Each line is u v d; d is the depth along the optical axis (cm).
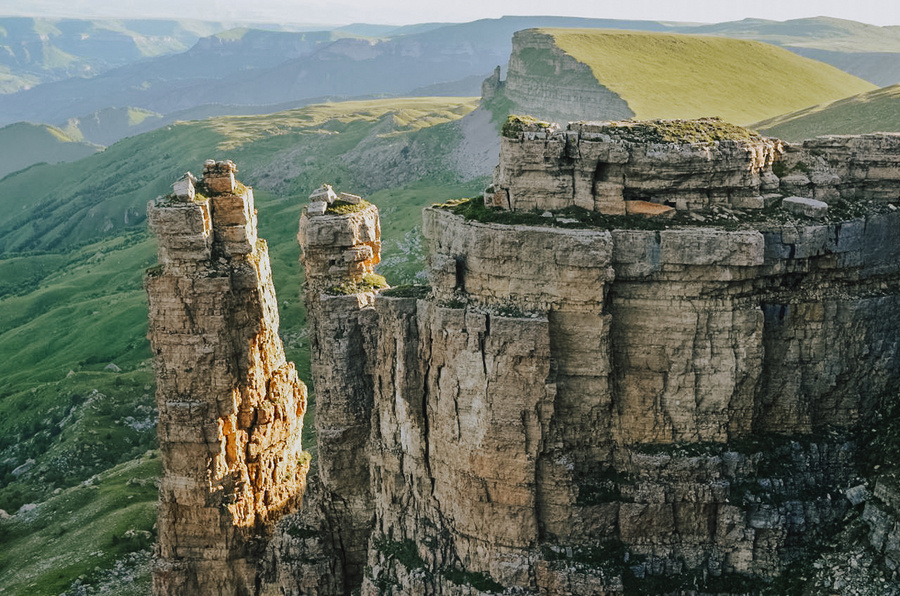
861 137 5181
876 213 5044
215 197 6200
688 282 4800
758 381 4938
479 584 5091
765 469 4978
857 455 5069
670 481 4944
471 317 4912
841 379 5106
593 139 4903
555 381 4872
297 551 6222
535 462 4947
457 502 5231
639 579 4912
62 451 12700
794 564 4859
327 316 6091
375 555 5662
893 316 5100
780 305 4978
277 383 6769
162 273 6091
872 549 4688
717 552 4947
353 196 6494
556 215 4925
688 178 4934
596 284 4734
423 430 5438
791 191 5150
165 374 6191
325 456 6234
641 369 4944
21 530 9400
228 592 6431
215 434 6203
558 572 4931
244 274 6231
